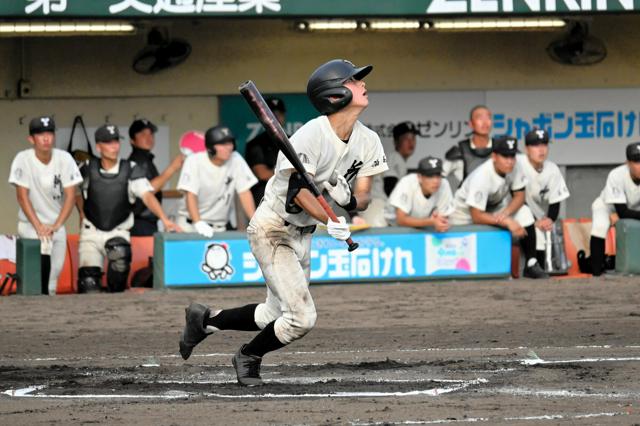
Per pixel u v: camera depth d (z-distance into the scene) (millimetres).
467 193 33938
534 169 34625
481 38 44719
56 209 33250
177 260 32344
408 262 33438
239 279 32656
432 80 44688
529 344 23531
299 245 17828
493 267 33875
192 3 36406
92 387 18625
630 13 37844
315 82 17141
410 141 41219
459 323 26906
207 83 43812
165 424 15211
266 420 15383
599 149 45250
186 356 19125
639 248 34750
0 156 42812
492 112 45031
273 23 43938
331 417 15531
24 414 16109
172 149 43781
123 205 33031
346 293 31703
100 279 33125
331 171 17516
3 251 33312
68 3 35875
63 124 43250
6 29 38906
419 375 19422
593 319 27109
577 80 45156
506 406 16234
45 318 28281
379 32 44375
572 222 36094
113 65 43312
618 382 18328
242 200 33562
